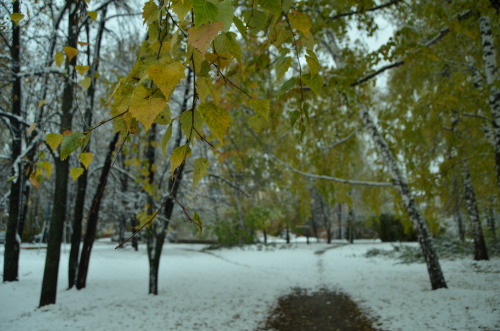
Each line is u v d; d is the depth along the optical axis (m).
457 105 6.18
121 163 10.48
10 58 6.02
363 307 6.22
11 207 7.70
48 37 5.54
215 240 26.78
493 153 7.02
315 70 0.97
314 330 5.12
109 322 5.14
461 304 5.40
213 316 5.75
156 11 0.83
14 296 6.43
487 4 4.34
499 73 5.33
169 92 0.61
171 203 7.55
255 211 20.81
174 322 5.30
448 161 7.56
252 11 0.98
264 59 4.70
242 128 8.06
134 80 0.85
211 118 0.72
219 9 0.53
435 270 6.75
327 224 28.17
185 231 29.31
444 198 8.56
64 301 6.30
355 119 8.71
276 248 22.47
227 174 9.38
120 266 11.51
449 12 5.54
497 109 5.11
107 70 7.11
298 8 4.83
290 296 7.64
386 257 14.38
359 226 29.42
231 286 8.64
